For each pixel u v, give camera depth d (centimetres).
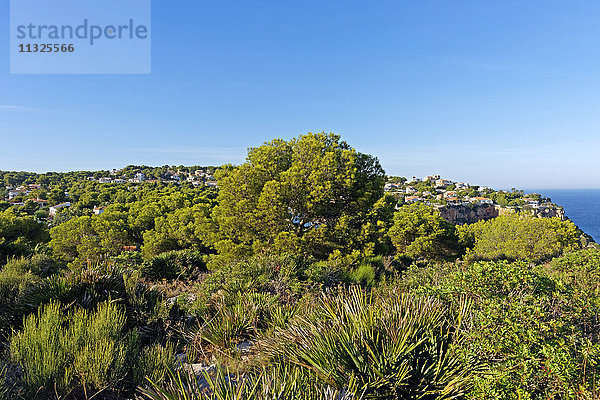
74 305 513
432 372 304
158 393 280
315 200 1347
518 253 2694
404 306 382
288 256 854
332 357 324
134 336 427
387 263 1326
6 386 311
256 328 503
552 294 388
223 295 641
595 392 261
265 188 1388
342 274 848
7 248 1480
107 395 344
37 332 380
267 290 669
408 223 3231
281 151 1622
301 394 270
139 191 7606
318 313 427
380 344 332
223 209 1630
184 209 3192
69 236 3325
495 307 330
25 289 582
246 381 287
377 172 1647
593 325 361
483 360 296
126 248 3369
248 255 1438
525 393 254
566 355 273
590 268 807
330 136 1609
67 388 322
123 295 575
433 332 345
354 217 1460
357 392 289
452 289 408
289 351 366
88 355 353
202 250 2812
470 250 3231
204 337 492
